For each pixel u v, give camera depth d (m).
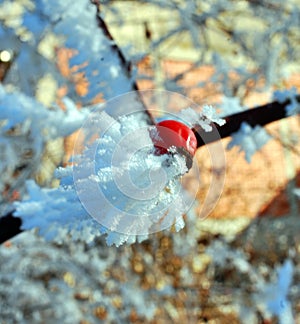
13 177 3.18
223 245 4.49
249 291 4.28
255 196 4.75
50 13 2.37
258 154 4.70
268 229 4.58
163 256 4.49
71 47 2.37
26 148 3.00
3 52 2.88
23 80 2.91
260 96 3.27
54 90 2.85
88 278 4.05
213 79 3.29
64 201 1.60
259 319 4.02
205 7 3.55
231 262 4.48
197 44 3.56
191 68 3.50
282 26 3.43
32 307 3.93
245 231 4.66
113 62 2.36
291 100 2.56
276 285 3.24
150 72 3.42
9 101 2.04
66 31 2.35
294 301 3.29
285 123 3.71
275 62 3.31
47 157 3.04
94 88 2.33
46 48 2.84
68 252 4.00
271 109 2.56
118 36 3.64
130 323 4.02
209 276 4.46
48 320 3.91
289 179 4.68
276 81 3.31
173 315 4.18
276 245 4.52
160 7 3.53
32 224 1.75
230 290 4.30
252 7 3.52
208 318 4.28
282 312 3.16
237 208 4.75
